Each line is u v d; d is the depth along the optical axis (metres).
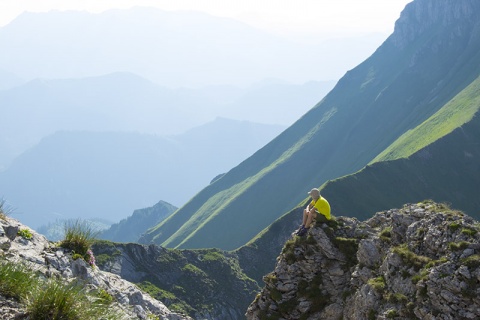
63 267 17.92
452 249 20.73
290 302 26.92
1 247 16.61
